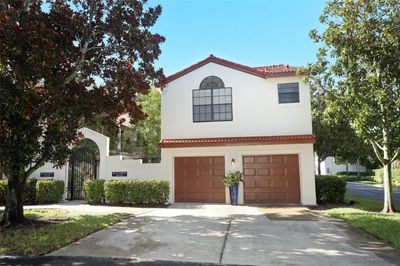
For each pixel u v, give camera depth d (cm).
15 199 1096
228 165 1727
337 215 1284
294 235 975
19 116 977
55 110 1012
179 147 1762
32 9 1012
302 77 1714
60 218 1212
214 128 1789
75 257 767
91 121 1223
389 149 1412
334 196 1673
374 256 770
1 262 730
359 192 2569
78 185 1908
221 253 796
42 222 1128
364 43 1347
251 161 1739
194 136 1802
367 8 1351
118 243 888
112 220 1172
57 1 1088
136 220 1210
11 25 893
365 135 1410
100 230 1039
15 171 1034
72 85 1109
